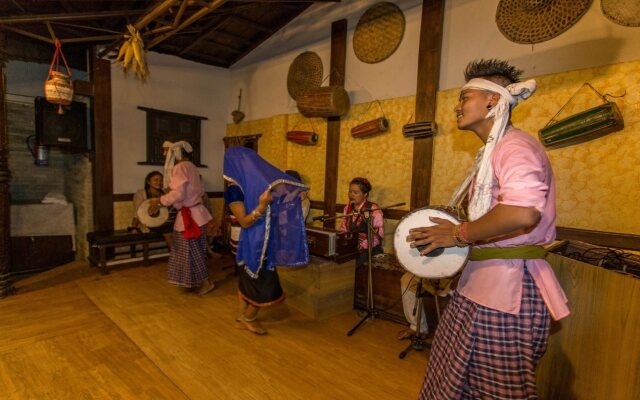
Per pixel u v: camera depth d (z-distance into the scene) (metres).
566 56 2.51
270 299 2.60
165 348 2.48
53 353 2.38
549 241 1.14
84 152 4.62
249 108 5.38
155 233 4.46
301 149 4.52
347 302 3.25
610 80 2.32
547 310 1.12
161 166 5.14
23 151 4.89
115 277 4.04
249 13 4.39
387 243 3.60
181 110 5.32
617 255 1.91
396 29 3.50
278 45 4.78
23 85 4.73
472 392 1.15
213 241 5.50
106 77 4.57
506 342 1.09
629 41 2.25
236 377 2.17
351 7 3.86
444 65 3.17
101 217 4.61
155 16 3.20
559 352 1.73
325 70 4.20
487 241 1.14
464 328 1.16
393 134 3.55
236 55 5.47
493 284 1.11
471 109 1.21
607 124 2.23
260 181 2.37
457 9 3.07
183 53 5.14
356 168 3.89
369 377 2.22
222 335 2.70
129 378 2.12
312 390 2.08
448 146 3.14
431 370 1.29
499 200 1.01
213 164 5.73
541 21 2.61
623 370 1.36
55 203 4.73
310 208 4.41
